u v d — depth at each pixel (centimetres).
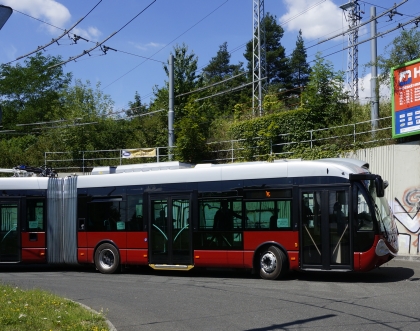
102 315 948
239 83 6731
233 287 1330
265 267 1447
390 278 1416
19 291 1153
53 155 3938
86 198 1761
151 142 3919
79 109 4281
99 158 3538
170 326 915
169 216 1600
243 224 1484
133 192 1678
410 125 1988
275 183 1457
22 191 1831
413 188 1984
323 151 2388
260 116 3002
